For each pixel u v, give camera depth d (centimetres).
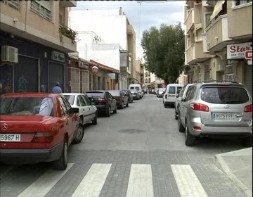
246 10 1639
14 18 1555
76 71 3194
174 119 1980
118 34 7169
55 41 2089
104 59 5919
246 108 1051
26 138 718
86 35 5428
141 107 3116
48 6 2047
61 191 667
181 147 1116
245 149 1023
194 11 3016
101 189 679
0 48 1619
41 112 812
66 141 858
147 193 654
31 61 2033
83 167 855
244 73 1964
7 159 718
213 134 1048
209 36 2177
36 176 775
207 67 3128
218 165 880
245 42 1795
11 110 823
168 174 793
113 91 2883
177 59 5638
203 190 677
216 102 1052
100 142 1207
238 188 690
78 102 1459
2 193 656
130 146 1132
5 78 1705
